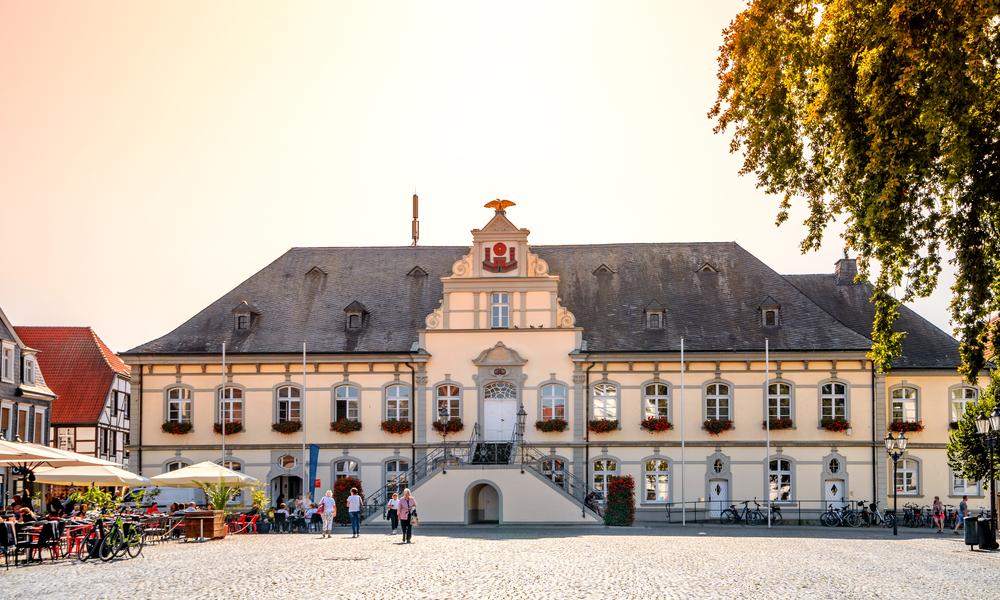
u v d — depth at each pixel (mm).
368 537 39094
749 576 23781
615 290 56281
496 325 54219
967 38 18000
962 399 53438
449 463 49125
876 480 52438
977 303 21016
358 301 56406
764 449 52594
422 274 57750
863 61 19516
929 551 32594
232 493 42531
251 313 55562
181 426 53625
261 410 54031
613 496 47625
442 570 24875
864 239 22500
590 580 22688
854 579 23406
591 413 53469
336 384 54094
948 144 19094
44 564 26641
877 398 52719
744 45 21781
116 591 20594
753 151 22891
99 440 65500
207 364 54125
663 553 30469
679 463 52781
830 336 53406
